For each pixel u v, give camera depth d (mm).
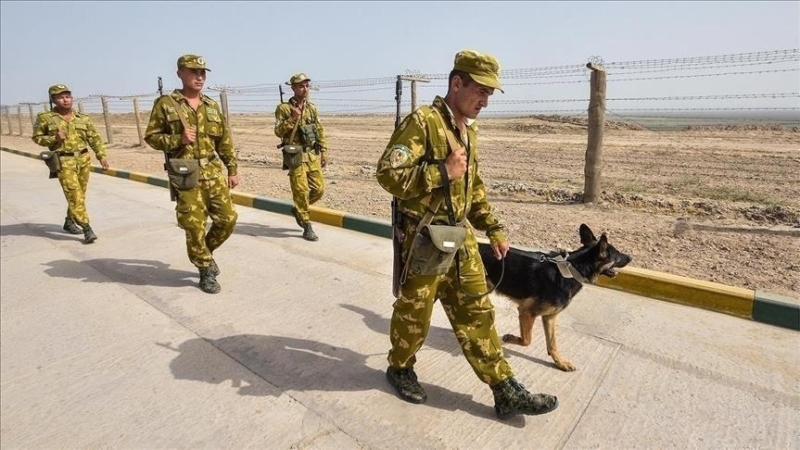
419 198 2520
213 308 4387
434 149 2398
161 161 15727
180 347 3703
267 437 2680
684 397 2959
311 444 2611
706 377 3158
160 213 8266
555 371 3279
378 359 3469
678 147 15453
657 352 3480
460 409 2879
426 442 2602
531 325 3375
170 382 3242
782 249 5145
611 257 3176
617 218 6637
